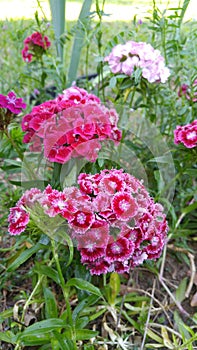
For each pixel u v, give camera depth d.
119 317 0.30
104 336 0.30
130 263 0.28
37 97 0.45
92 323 0.31
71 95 0.30
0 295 0.32
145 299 0.32
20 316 0.30
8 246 0.36
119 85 0.37
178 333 0.30
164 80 0.34
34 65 0.42
